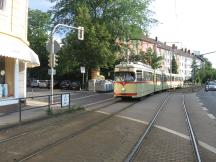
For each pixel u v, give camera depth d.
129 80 36.28
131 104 32.31
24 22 26.94
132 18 59.56
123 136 14.96
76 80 71.06
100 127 17.58
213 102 36.16
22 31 26.42
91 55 57.69
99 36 57.28
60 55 61.31
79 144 13.07
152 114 23.92
